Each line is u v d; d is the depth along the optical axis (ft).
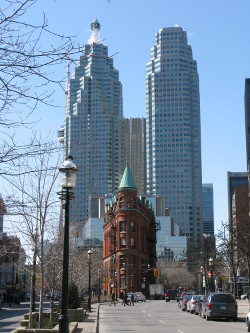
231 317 121.29
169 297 329.52
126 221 395.55
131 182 403.95
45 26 29.96
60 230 112.27
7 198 38.86
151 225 480.64
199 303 145.38
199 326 104.63
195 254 435.12
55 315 106.73
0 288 276.62
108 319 128.67
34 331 68.49
